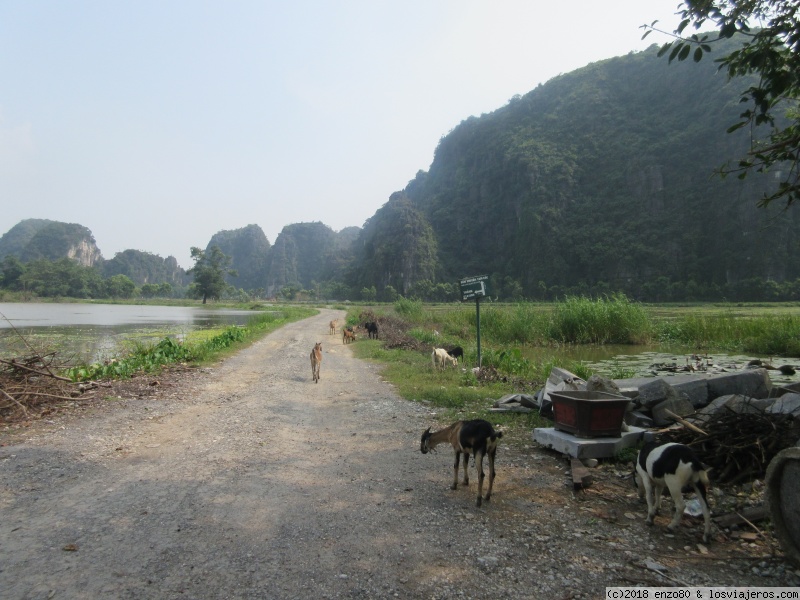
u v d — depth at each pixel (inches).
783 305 2714.1
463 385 410.0
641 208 4665.4
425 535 148.5
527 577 125.8
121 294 5196.9
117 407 315.3
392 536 147.5
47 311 2527.1
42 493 174.9
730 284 3585.1
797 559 129.4
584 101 5935.0
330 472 204.7
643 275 4190.5
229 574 124.5
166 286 5762.8
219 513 161.5
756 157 183.3
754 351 775.1
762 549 141.9
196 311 2810.0
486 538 147.1
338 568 128.6
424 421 294.2
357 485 190.1
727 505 169.2
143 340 845.8
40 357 372.8
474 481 196.2
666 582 124.6
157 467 205.8
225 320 1759.4
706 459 192.7
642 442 226.8
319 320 1619.1
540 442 237.9
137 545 138.6
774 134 186.7
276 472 203.0
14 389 314.3
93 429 262.1
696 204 4274.1
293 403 346.9
